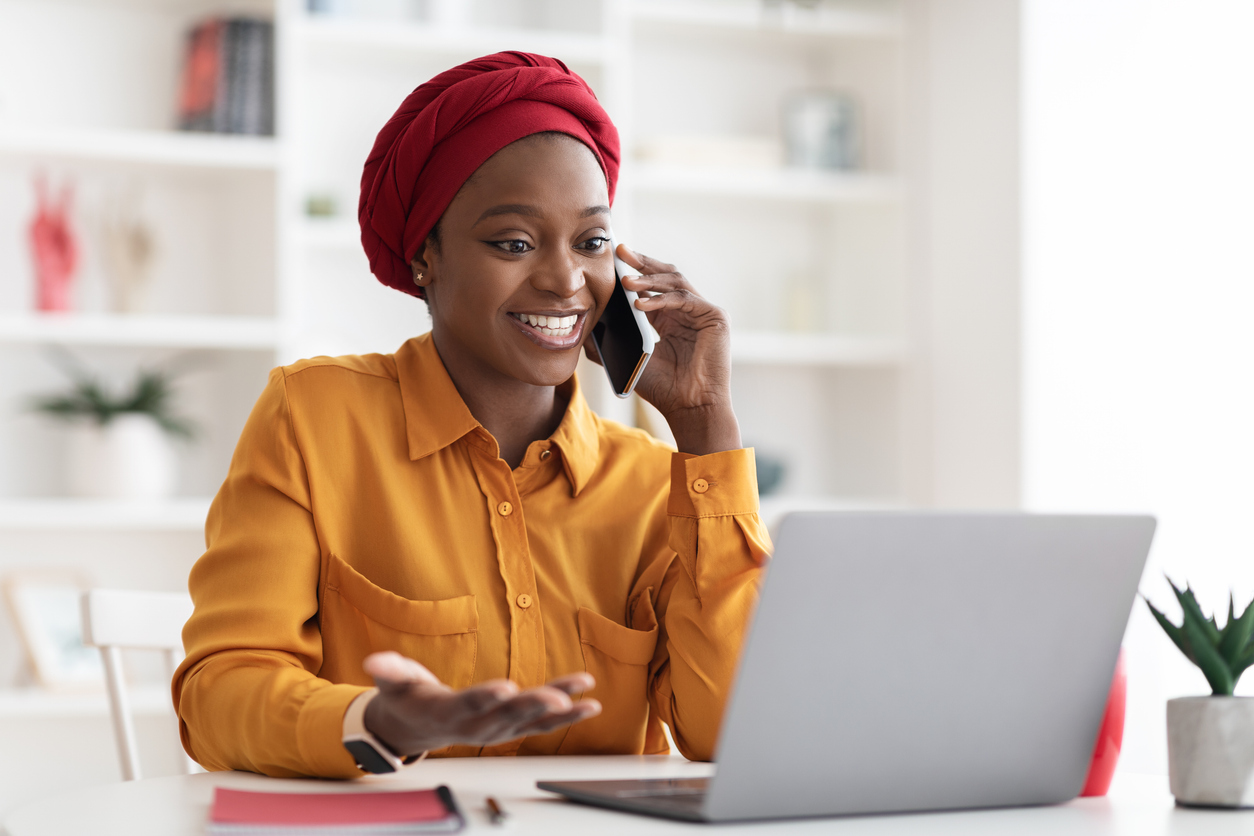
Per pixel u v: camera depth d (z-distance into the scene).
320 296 3.09
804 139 3.34
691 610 1.17
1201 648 0.88
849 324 3.48
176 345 3.00
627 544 1.24
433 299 1.24
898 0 3.32
